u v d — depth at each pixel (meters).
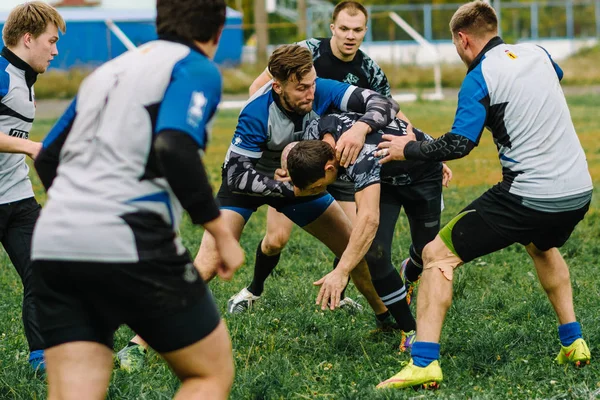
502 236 8.07
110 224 5.34
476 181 22.06
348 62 11.63
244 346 9.33
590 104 41.00
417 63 60.03
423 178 9.59
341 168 8.66
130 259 5.36
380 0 80.94
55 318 5.61
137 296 5.46
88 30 54.69
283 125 9.14
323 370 8.58
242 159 9.21
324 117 8.99
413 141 8.15
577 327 8.57
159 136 5.24
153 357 8.84
